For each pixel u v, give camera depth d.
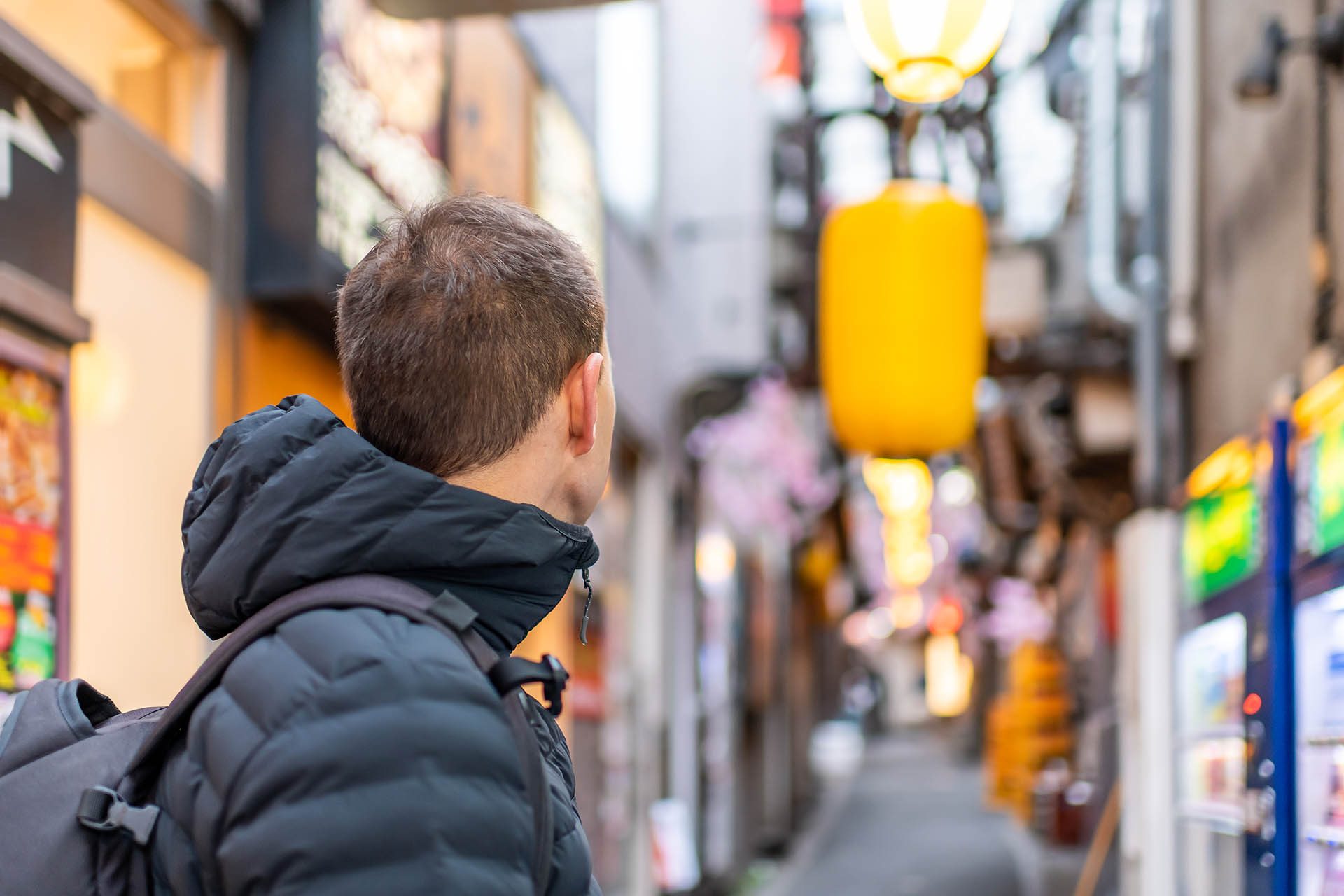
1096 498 10.08
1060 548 18.27
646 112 10.70
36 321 2.76
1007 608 23.97
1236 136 5.07
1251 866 3.81
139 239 3.64
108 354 3.47
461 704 0.97
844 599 29.69
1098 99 6.22
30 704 1.17
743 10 11.91
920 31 3.50
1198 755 5.12
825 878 14.47
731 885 12.80
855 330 5.85
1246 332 4.86
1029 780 18.36
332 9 4.42
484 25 6.20
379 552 1.07
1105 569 13.54
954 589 32.53
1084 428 8.09
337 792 0.92
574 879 1.06
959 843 17.55
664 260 10.98
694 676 11.36
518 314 1.16
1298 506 3.70
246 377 4.20
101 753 1.09
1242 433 4.89
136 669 3.52
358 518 1.07
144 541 3.61
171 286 3.81
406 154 5.08
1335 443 3.34
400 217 1.23
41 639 2.77
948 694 39.28
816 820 21.31
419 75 5.27
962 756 36.25
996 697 35.31
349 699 0.96
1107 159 6.18
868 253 5.83
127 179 3.55
